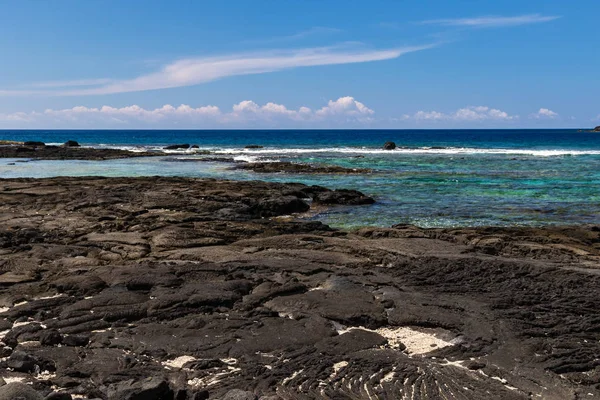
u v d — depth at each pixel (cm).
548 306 955
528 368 743
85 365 750
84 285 1067
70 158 5403
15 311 947
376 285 1087
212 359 771
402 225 1744
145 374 724
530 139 13000
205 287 1038
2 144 7088
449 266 1182
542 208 2347
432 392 676
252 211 2191
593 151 6844
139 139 13800
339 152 6725
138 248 1420
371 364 750
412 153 6462
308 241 1473
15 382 644
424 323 895
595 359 766
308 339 832
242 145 9812
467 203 2500
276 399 624
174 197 2334
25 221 1794
